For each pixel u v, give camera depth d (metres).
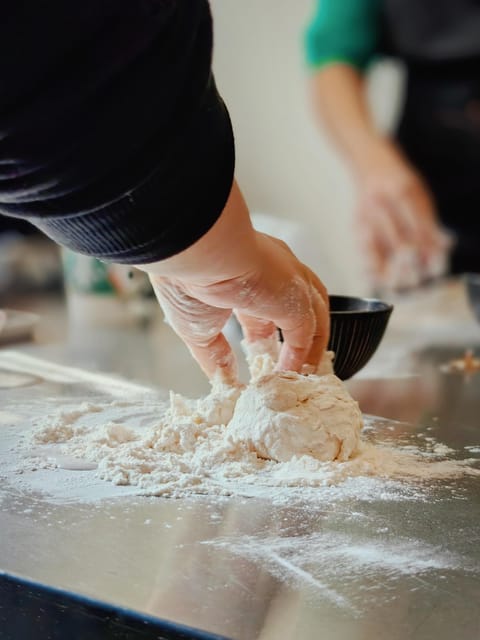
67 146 0.60
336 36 2.38
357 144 2.35
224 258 0.72
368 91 2.90
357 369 1.07
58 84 0.58
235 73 3.04
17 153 0.60
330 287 1.81
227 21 3.00
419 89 2.40
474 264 2.36
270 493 0.74
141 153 0.63
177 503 0.72
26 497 0.73
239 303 0.77
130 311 1.67
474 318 1.55
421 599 0.55
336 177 3.00
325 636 0.51
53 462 0.82
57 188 0.62
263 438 0.81
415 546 0.64
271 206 3.12
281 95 3.00
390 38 2.40
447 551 0.63
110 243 0.67
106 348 1.43
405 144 2.46
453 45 2.31
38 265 2.23
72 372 1.25
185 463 0.80
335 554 0.62
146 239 0.67
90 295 1.66
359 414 0.85
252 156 3.11
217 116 0.68
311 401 0.82
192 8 0.64
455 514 0.70
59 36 0.57
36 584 0.58
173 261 0.71
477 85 2.31
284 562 0.61
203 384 1.17
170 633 0.52
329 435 0.81
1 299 2.02
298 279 0.80
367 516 0.70
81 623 0.56
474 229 2.38
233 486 0.76
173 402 0.90
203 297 0.77
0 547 0.63
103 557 0.62
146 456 0.82
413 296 1.96
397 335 1.54
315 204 3.05
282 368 0.86
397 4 2.34
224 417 0.87
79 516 0.69
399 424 0.99
